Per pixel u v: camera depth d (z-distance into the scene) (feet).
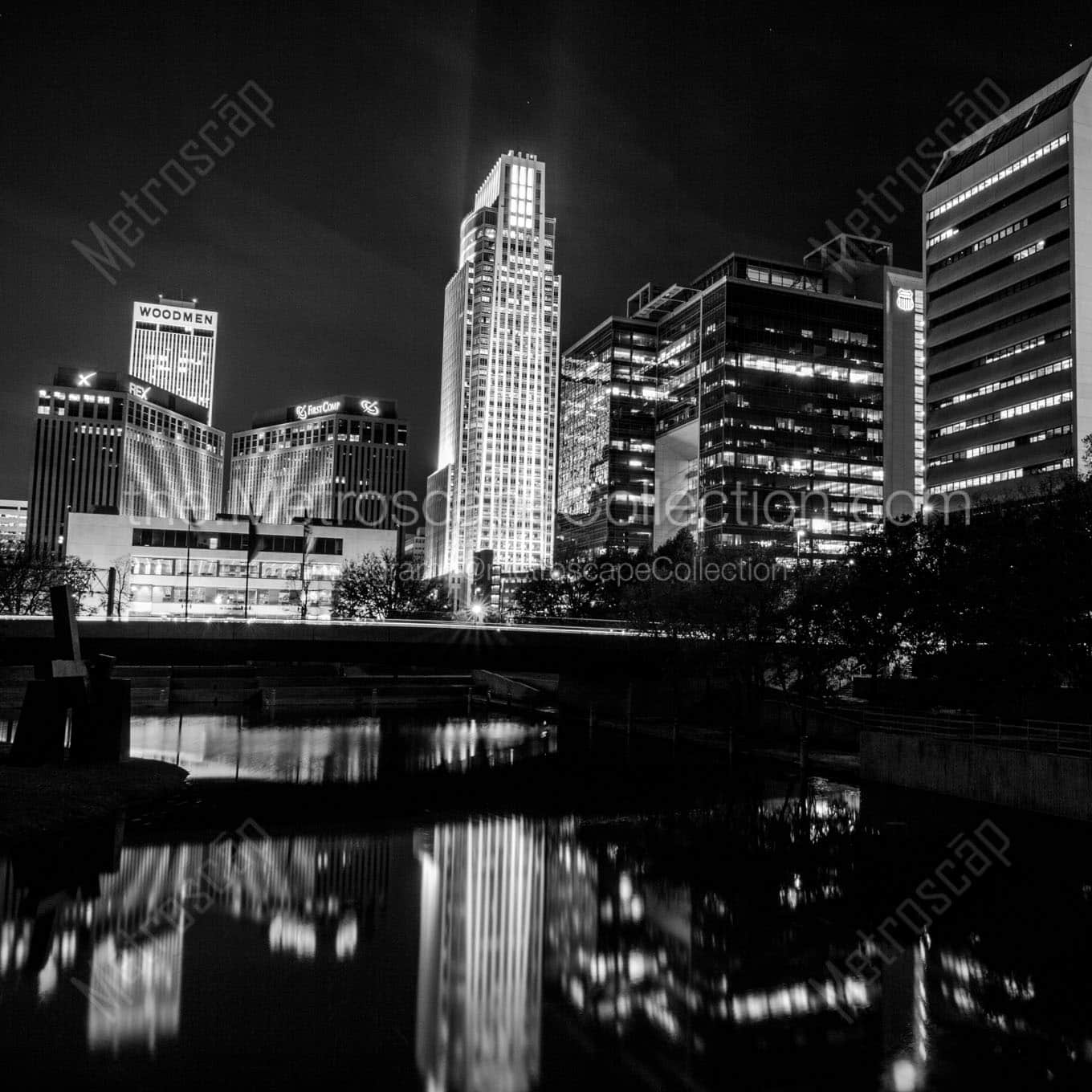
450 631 249.34
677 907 107.86
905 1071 67.92
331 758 235.61
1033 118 519.19
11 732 250.78
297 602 585.22
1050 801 147.95
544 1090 63.77
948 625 201.05
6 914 101.45
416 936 96.68
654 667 282.97
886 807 164.35
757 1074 66.95
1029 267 506.89
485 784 194.90
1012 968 88.28
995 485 516.73
